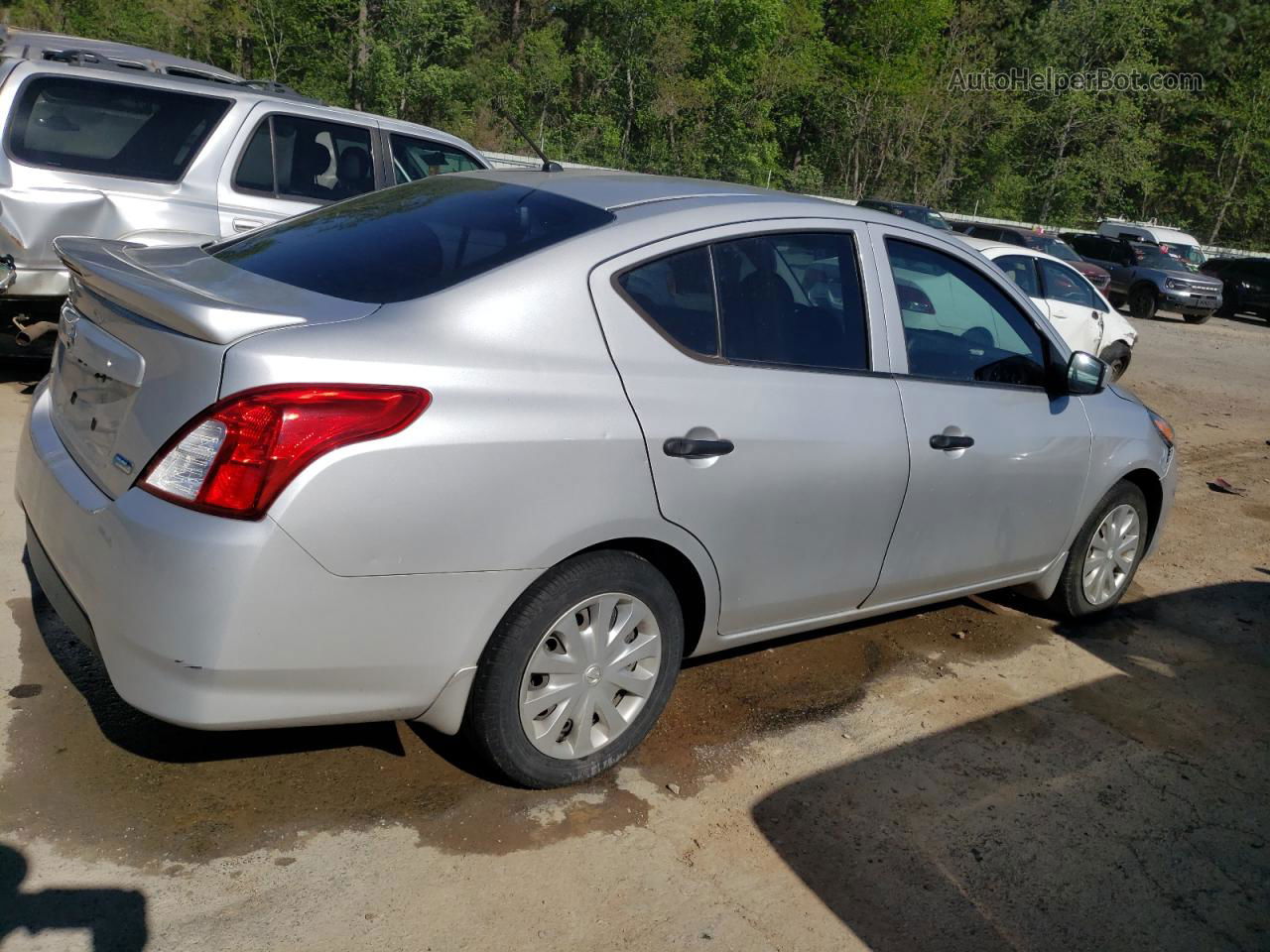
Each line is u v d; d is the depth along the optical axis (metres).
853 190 46.94
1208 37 57.53
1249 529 6.95
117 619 2.41
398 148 7.32
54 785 2.74
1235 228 56.47
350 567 2.41
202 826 2.67
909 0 45.38
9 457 5.06
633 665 3.05
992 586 4.27
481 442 2.54
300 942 2.35
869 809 3.16
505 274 2.76
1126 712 4.04
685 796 3.09
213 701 2.38
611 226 3.00
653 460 2.86
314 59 38.53
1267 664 4.68
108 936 2.29
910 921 2.69
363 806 2.84
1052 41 49.97
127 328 2.61
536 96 41.91
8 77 5.75
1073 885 2.92
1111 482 4.52
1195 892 2.96
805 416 3.23
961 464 3.75
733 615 3.27
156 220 6.08
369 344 2.49
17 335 5.81
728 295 3.15
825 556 3.42
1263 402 13.02
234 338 2.39
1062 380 4.20
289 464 2.33
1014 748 3.64
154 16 36.31
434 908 2.50
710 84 42.03
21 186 5.69
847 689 3.92
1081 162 48.31
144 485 2.41
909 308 3.67
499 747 2.82
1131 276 24.30
